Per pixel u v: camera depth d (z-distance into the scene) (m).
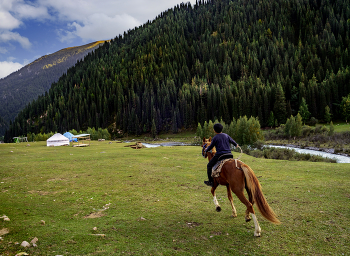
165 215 6.79
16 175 14.32
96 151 31.67
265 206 4.86
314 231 5.19
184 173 14.08
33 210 7.49
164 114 142.38
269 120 104.31
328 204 7.02
